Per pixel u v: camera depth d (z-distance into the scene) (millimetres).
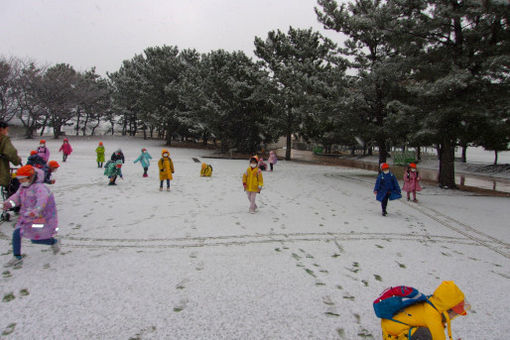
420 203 12375
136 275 4676
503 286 4844
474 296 4461
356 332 3428
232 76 35875
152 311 3701
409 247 6609
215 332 3332
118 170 13227
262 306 3916
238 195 12164
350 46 20344
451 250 6602
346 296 4262
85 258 5258
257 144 41094
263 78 31750
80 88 49594
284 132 35469
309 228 7719
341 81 20188
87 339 3123
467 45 15797
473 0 13664
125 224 7402
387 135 19531
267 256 5688
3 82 40250
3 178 6422
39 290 4086
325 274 4984
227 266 5156
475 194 15398
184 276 4707
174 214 8586
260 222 8094
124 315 3590
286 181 17328
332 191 14398
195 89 35250
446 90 14664
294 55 32469
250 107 35469
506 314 3977
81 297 3957
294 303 4020
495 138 16812
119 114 60469
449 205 12172
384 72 17984
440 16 15391
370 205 11438
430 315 2236
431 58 16891
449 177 16906
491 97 14789
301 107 28672
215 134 36781
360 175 22969
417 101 17688
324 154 52438
